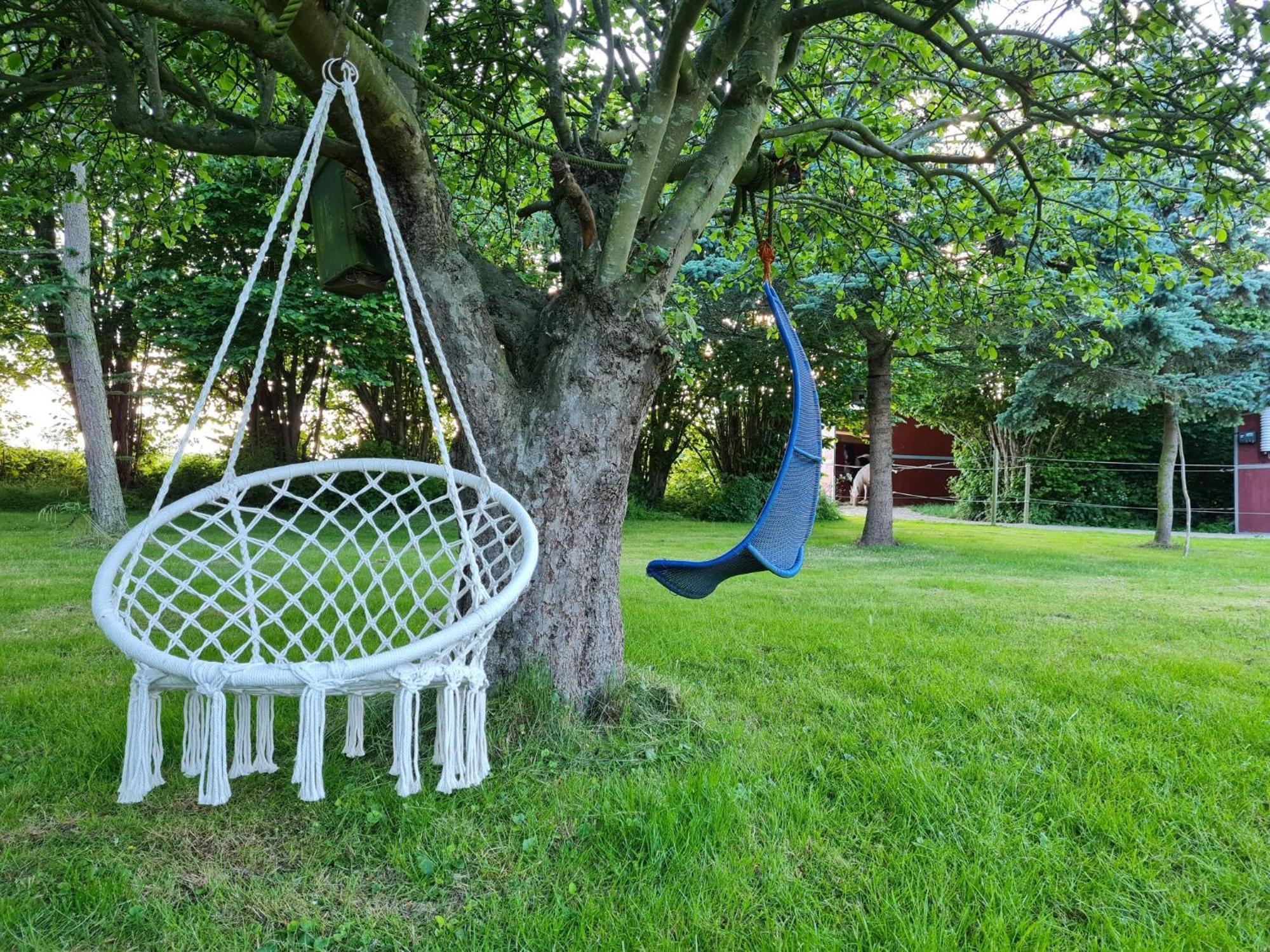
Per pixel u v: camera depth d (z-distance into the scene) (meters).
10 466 18.69
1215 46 3.40
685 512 18.48
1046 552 10.94
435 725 2.69
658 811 2.14
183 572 6.30
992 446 19.89
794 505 2.85
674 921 1.73
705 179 2.91
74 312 9.00
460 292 2.83
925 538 13.30
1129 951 1.64
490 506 2.79
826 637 4.60
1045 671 3.78
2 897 1.80
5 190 4.55
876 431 11.28
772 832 2.13
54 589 5.93
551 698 2.73
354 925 1.73
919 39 4.47
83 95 4.08
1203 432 18.44
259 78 3.01
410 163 2.57
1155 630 4.98
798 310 9.80
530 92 4.83
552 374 2.87
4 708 3.07
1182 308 9.73
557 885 1.88
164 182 4.61
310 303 11.70
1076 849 2.07
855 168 5.52
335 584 6.06
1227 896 1.87
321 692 1.68
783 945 1.64
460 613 2.97
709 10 4.46
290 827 2.17
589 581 2.91
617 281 2.78
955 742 2.82
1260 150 3.69
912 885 1.89
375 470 2.63
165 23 3.89
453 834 2.09
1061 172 4.82
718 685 3.53
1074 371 10.44
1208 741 2.82
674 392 18.25
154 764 1.87
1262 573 8.52
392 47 2.83
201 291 11.78
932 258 5.36
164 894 1.84
